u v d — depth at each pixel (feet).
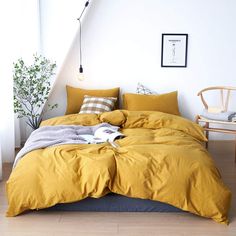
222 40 13.91
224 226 7.54
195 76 14.19
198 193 7.64
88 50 13.97
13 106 11.67
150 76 14.19
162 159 8.05
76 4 13.08
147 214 8.05
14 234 7.16
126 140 9.54
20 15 13.05
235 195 9.14
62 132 10.22
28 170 7.87
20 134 13.82
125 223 7.64
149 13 13.71
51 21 13.25
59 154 8.33
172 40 13.87
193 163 7.95
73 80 14.19
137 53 14.01
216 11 13.70
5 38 10.89
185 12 13.71
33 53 13.37
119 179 7.75
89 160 7.99
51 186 7.62
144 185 7.64
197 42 13.92
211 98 14.33
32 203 7.64
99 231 7.30
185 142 9.34
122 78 14.20
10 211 7.79
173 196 7.59
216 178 7.81
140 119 11.60
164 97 13.48
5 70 11.05
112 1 13.61
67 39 13.32
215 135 14.82
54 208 8.07
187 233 7.26
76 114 12.30
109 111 12.80
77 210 8.13
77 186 7.62
